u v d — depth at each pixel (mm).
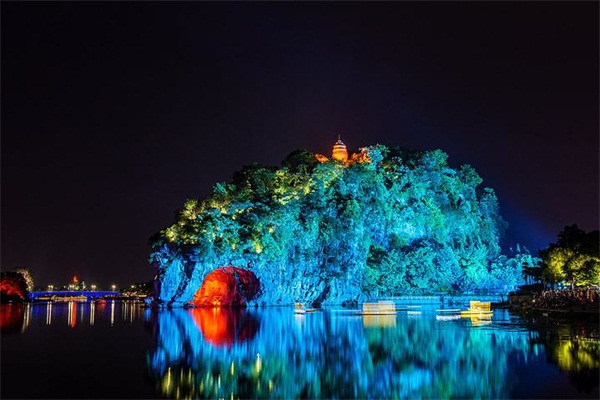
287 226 135000
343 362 41344
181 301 125500
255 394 31484
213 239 126688
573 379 32812
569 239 90500
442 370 37500
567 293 82188
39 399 29203
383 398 30500
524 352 42906
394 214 164250
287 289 135375
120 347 49156
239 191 142000
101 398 29625
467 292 161875
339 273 140750
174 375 36000
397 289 153750
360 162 163375
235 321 80000
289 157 165250
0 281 178375
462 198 185750
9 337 57375
